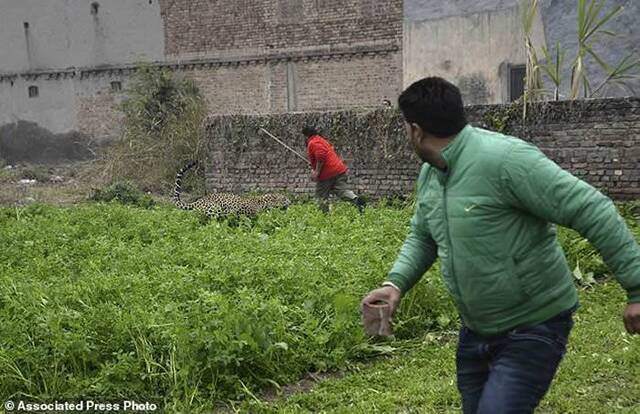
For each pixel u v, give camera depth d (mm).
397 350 5730
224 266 6570
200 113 19734
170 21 23484
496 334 3016
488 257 2906
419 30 18156
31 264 7738
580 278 7359
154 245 8805
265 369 5066
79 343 4879
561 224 2805
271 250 7625
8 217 11727
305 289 6059
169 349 4910
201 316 5148
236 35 22359
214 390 4801
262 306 5297
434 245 3291
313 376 5246
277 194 14398
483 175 2873
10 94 27000
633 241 2736
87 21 25094
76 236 9688
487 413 2871
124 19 24344
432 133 2951
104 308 5348
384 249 7531
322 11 20688
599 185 11586
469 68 17344
